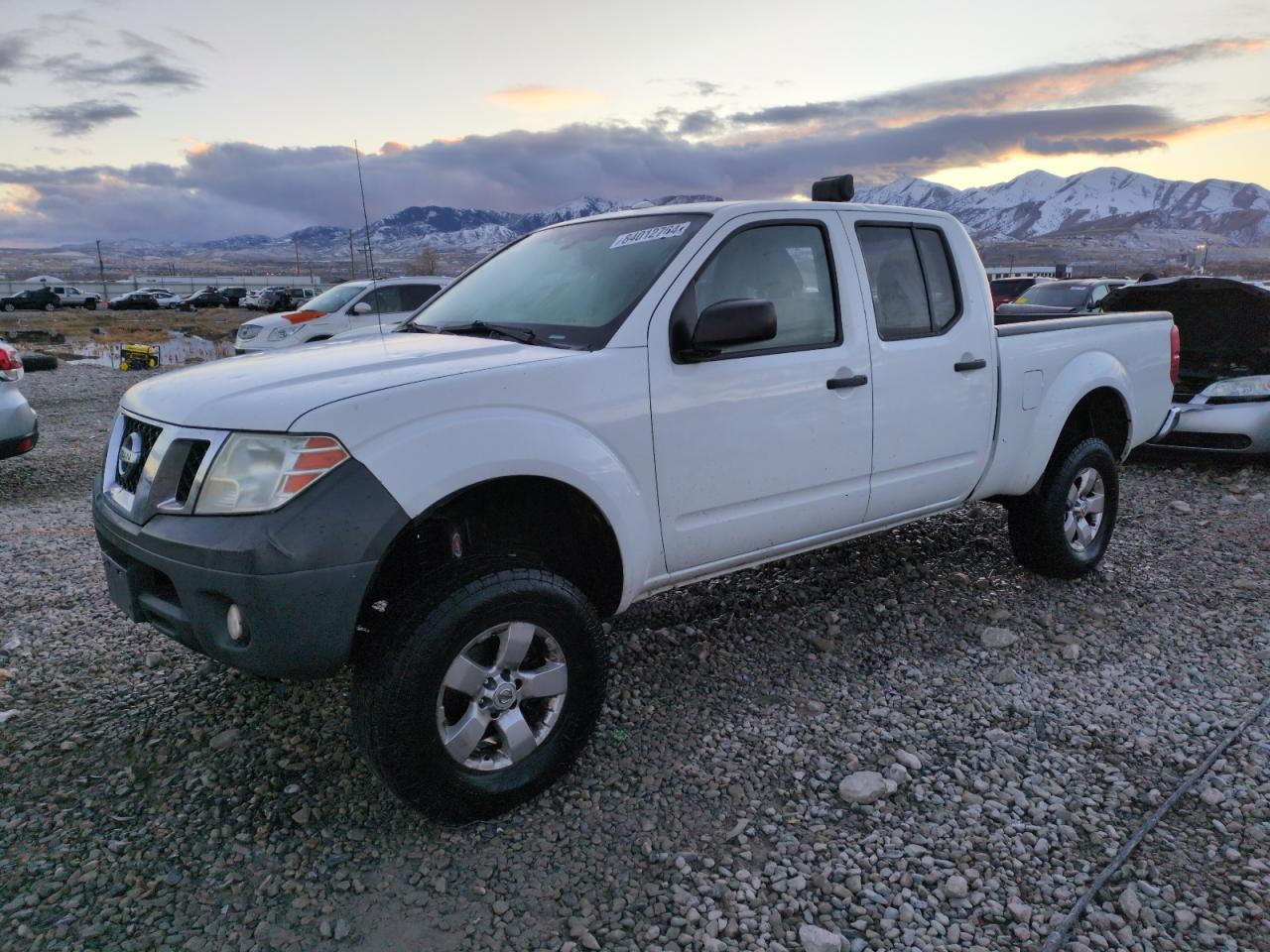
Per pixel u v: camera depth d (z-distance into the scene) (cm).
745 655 389
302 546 231
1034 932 227
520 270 371
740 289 331
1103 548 486
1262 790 287
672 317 309
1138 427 509
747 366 326
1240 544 550
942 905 237
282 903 235
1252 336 791
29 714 332
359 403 246
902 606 445
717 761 305
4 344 655
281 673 240
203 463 244
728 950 220
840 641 405
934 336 394
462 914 232
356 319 1403
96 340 3083
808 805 280
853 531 384
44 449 884
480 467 256
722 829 269
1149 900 238
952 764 304
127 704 341
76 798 280
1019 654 390
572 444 278
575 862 253
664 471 306
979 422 412
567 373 282
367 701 247
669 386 305
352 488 238
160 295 6397
